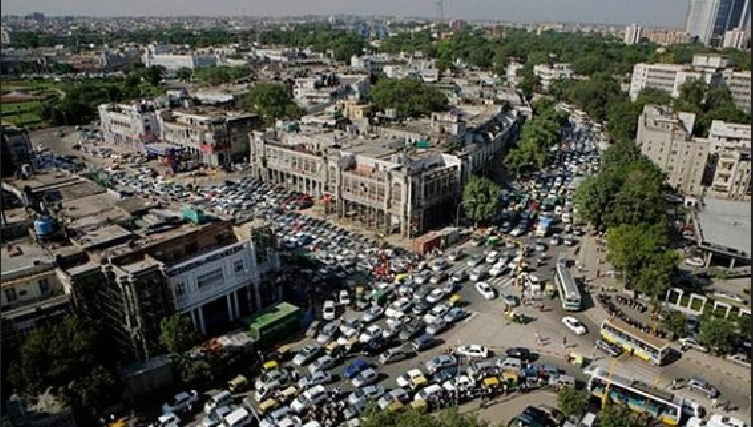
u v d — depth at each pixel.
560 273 134.38
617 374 97.75
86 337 90.94
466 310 125.94
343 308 126.25
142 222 121.75
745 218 163.88
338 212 178.88
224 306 117.44
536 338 114.94
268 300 127.44
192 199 192.00
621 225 144.88
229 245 118.06
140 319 99.06
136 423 91.25
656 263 124.19
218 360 102.44
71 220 120.06
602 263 148.25
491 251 155.38
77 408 88.56
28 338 89.88
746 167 190.75
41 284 98.31
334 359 107.75
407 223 162.00
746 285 136.62
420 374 101.19
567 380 98.94
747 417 91.38
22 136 190.88
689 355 108.62
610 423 81.56
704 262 148.88
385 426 77.56
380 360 108.19
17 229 114.69
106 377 89.69
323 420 91.19
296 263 145.62
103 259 102.06
